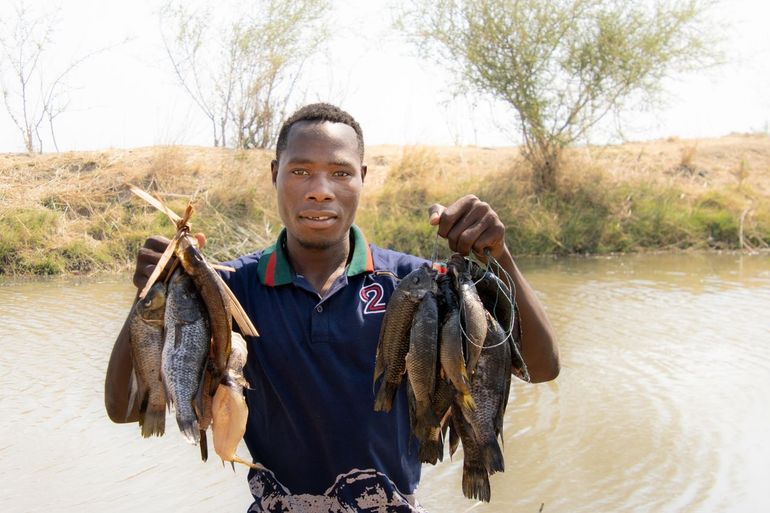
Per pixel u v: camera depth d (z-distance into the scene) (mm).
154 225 13477
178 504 5305
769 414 6922
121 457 5984
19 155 15695
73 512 5129
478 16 17719
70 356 8094
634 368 8141
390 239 14523
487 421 2877
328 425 3203
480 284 3016
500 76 17406
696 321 10078
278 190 3359
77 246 12844
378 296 3307
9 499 5254
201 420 2869
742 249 16906
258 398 3283
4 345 8414
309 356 3223
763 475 5816
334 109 3373
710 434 6508
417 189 16375
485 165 18656
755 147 21469
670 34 17469
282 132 3410
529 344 3229
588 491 5562
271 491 3283
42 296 10844
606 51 17203
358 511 3223
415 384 2814
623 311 10594
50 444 6102
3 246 12547
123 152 15594
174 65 16594
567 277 13234
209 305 2857
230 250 13250
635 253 16406
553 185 17562
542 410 7023
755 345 8945
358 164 3352
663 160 20328
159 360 2875
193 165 15211
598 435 6488
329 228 3258
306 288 3271
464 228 2971
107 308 10156
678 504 5395
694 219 17484
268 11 16594
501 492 5551
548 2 17484
